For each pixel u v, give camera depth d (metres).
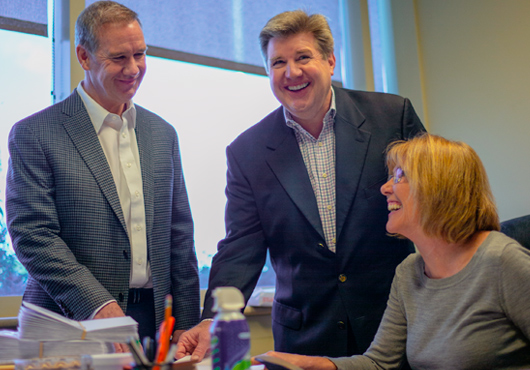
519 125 2.55
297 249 1.83
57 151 1.72
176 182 2.00
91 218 1.71
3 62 2.29
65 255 1.60
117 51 1.73
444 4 2.97
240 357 0.83
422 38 3.11
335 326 1.75
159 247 1.83
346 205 1.81
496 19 2.67
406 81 3.17
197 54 2.73
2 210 2.22
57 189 1.70
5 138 2.26
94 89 1.84
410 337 1.40
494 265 1.25
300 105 1.83
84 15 1.78
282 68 1.83
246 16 2.93
